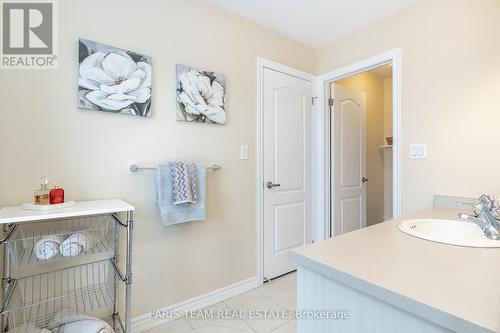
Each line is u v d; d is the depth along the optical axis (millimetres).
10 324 1276
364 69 2361
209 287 1975
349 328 720
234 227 2117
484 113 1639
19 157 1306
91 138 1491
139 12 1646
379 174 3645
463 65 1725
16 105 1303
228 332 1650
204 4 1934
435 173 1854
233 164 2104
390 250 863
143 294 1678
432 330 557
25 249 1259
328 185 2764
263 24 2268
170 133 1768
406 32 2018
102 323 1302
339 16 2146
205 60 1937
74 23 1439
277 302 2006
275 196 2402
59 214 1103
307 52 2658
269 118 2348
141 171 1659
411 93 1982
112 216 1482
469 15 1699
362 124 3158
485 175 1635
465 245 906
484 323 468
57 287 1414
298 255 831
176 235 1812
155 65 1705
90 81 1464
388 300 599
